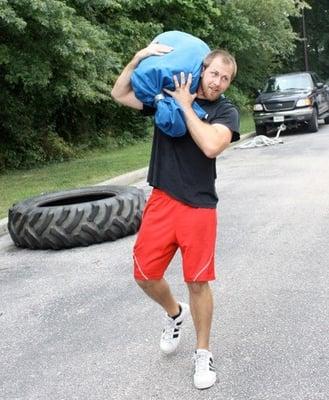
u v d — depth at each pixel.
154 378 3.57
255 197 8.84
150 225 3.46
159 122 3.24
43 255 6.61
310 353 3.72
